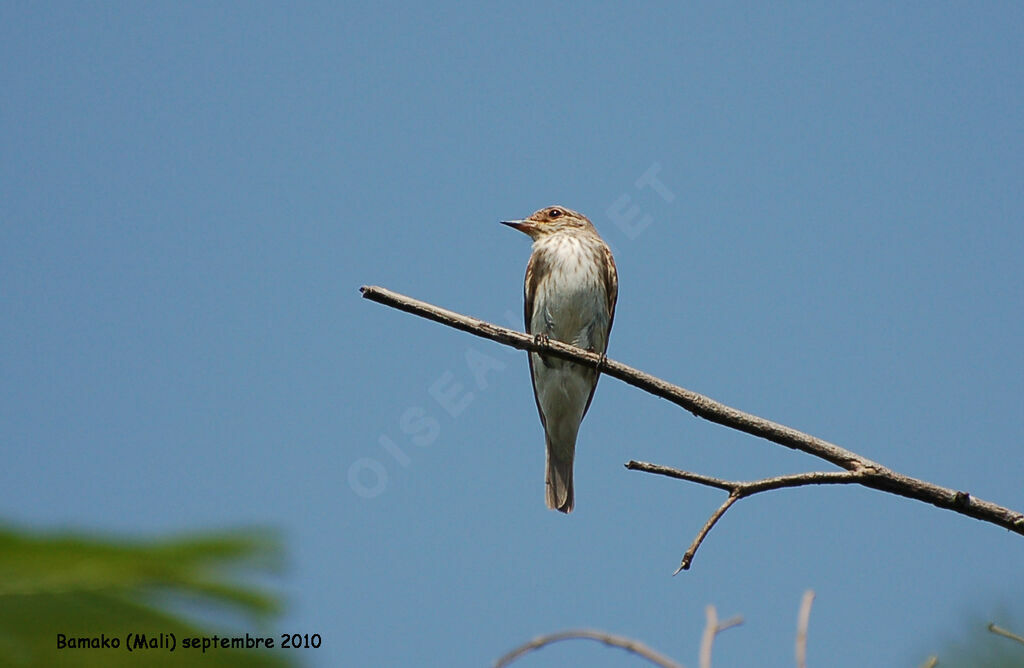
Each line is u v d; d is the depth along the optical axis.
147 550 2.26
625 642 5.92
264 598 2.39
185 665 2.29
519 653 6.02
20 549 2.14
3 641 2.12
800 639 5.64
